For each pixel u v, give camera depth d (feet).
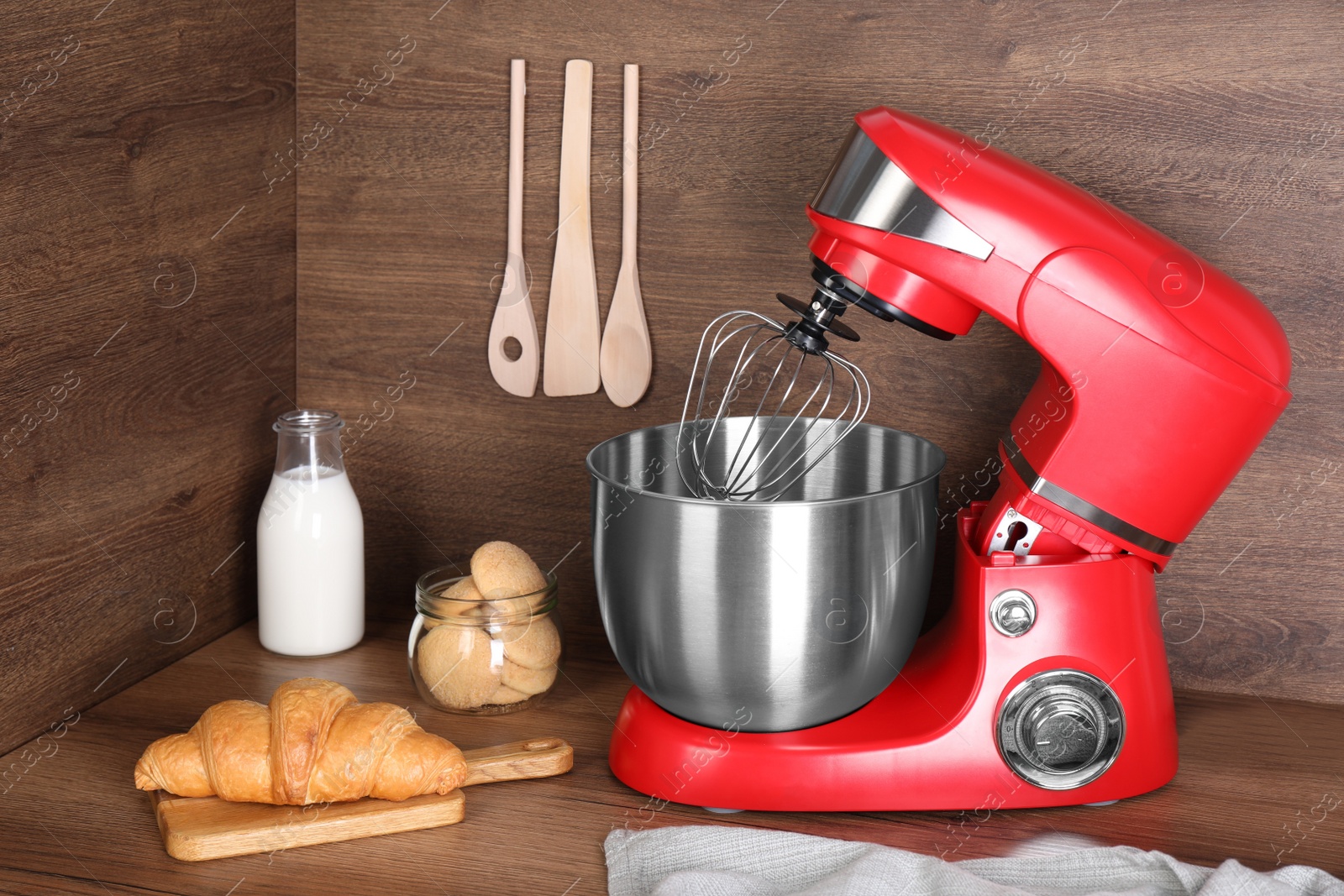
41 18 2.49
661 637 2.32
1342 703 2.97
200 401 3.14
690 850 2.23
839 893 2.02
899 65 2.96
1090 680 2.40
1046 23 2.86
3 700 2.58
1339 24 2.71
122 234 2.78
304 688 2.51
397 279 3.40
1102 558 2.42
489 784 2.55
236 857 2.25
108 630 2.88
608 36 3.12
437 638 2.84
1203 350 2.18
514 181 3.23
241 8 3.12
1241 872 2.06
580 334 3.26
